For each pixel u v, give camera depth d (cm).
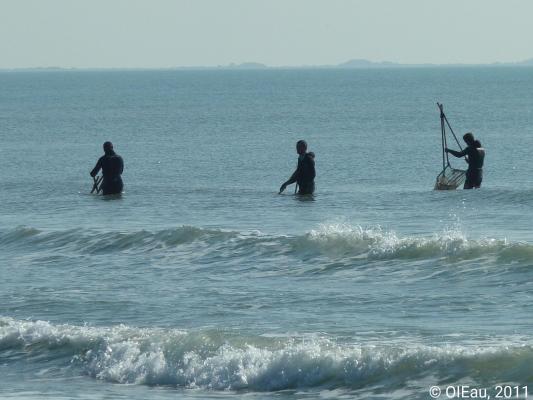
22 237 7031
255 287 5212
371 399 3397
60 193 9850
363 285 5103
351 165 12962
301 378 3628
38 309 4947
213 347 3925
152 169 12850
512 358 3444
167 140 18475
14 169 13062
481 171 9119
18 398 3681
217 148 16338
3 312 4928
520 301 4541
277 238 6153
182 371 3828
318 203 8544
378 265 5466
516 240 6144
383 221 7306
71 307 4944
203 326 4394
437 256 5431
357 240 5816
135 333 4194
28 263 6272
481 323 4188
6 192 10062
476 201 8262
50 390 3778
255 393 3600
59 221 7944
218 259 5978
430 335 3997
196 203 8781
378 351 3631
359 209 8056
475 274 5081
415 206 8125
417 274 5219
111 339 4150
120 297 5119
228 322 4450
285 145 16838
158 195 9450
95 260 6225
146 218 7919
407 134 19400
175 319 4578
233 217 7794
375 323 4284
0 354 4281
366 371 3559
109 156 9550
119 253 6391
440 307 4528
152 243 6469
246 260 5888
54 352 4212
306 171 9156
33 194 9838
